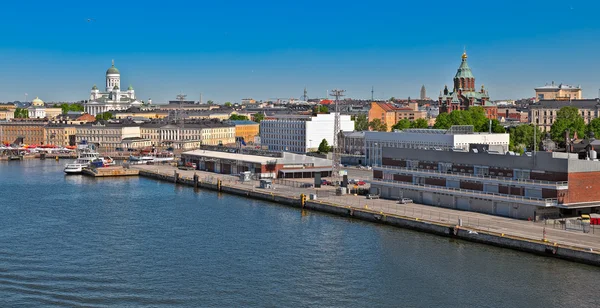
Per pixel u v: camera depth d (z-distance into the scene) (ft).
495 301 336.08
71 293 340.80
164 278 368.07
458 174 522.88
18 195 654.53
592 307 327.06
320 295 344.90
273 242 447.01
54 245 434.71
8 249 422.41
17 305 321.73
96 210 565.12
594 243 400.88
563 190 459.73
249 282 363.15
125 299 334.24
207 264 394.93
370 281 365.81
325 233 472.44
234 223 508.94
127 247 431.84
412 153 565.12
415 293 347.77
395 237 458.09
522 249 412.36
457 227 449.06
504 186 489.67
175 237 460.96
